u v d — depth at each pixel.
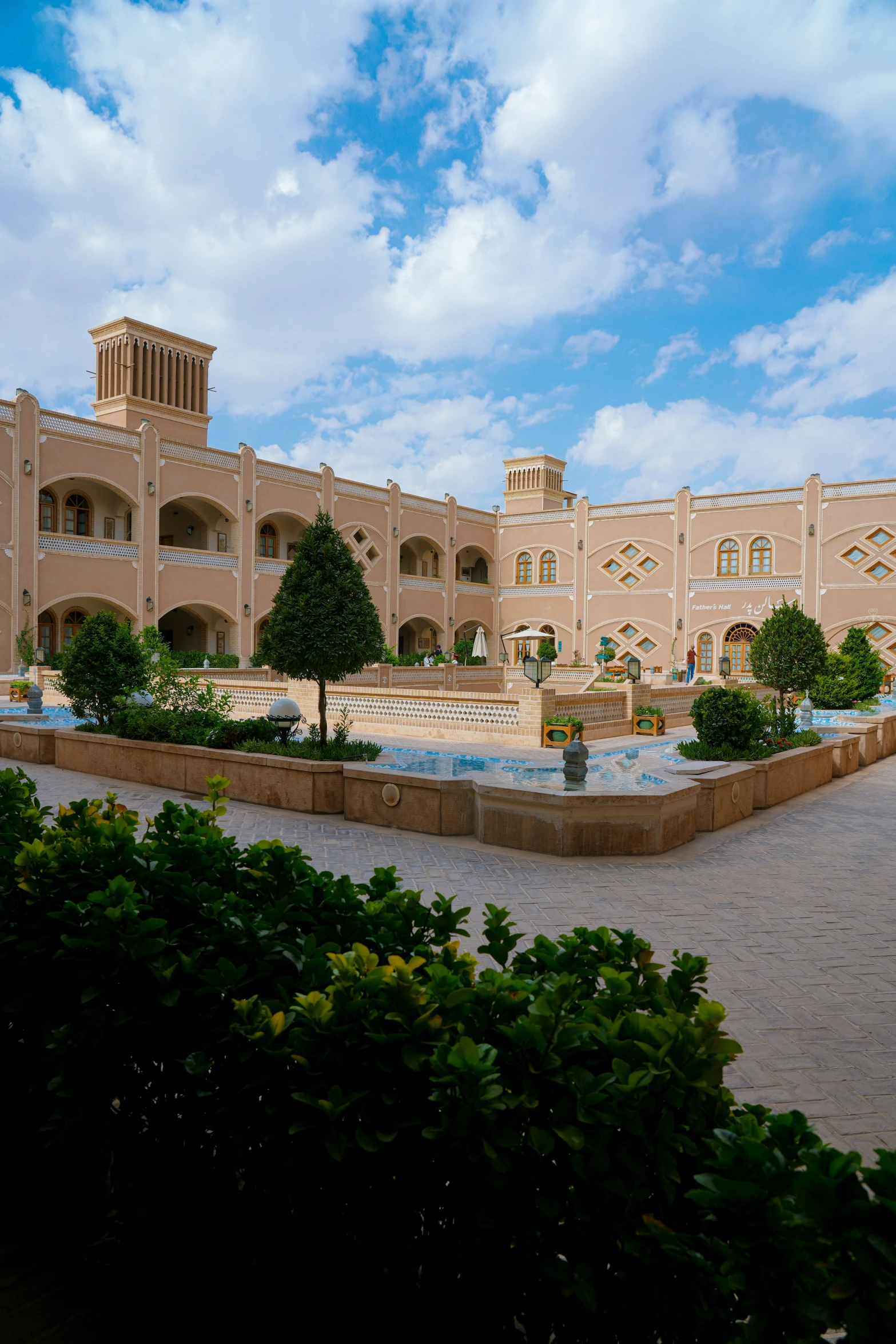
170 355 33.19
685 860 7.58
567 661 41.75
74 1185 2.40
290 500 34.41
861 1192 1.26
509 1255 1.52
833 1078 3.66
